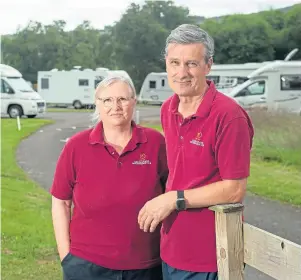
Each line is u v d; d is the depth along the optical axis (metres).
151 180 2.75
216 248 2.44
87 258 2.79
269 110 13.75
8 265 4.90
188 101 2.50
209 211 2.45
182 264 2.52
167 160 2.62
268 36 40.91
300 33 40.38
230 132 2.34
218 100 2.41
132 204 2.72
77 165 2.78
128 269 2.78
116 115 2.72
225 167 2.36
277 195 8.25
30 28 52.62
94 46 53.25
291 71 20.50
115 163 2.73
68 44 52.84
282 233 6.35
